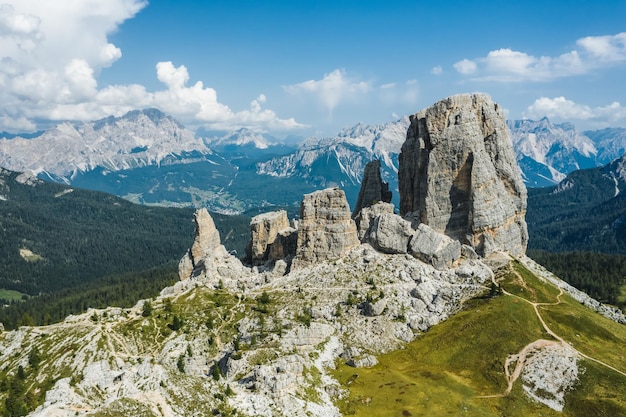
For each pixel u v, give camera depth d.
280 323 198.50
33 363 190.88
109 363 184.00
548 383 160.25
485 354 176.25
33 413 126.56
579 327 191.62
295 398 139.50
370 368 175.38
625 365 170.50
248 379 144.12
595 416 146.88
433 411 145.00
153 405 114.75
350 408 146.62
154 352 196.88
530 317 194.62
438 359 178.75
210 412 119.19
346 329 197.12
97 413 106.31
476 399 153.12
